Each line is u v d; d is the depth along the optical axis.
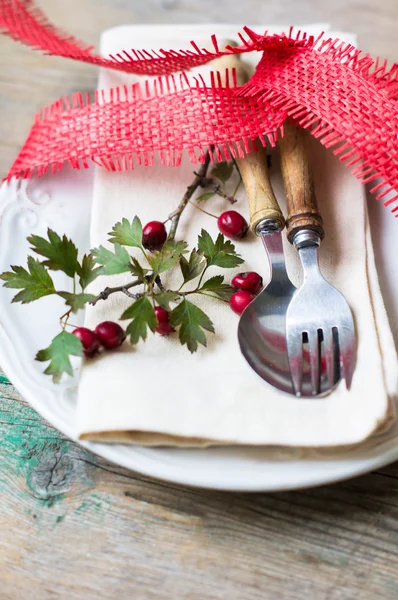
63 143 0.39
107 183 0.39
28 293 0.34
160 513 0.34
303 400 0.32
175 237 0.37
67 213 0.39
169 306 0.34
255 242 0.37
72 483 0.34
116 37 0.44
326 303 0.34
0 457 0.35
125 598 0.32
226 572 0.32
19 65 0.47
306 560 0.33
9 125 0.44
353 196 0.38
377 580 0.32
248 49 0.38
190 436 0.31
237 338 0.34
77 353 0.32
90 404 0.32
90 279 0.34
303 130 0.38
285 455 0.32
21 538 0.33
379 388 0.32
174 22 0.49
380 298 0.34
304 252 0.35
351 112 0.35
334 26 0.48
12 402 0.36
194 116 0.38
